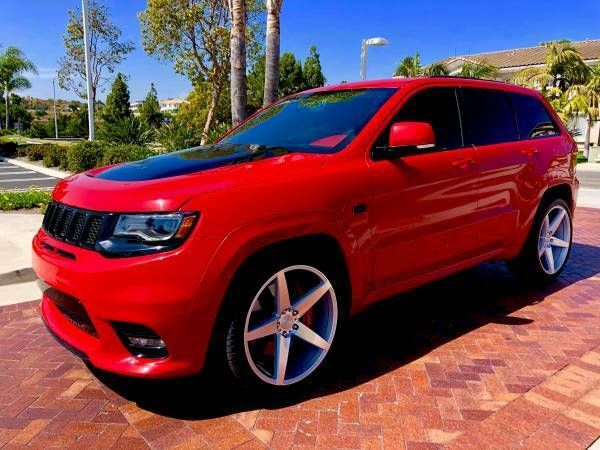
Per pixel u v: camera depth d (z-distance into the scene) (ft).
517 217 14.19
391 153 10.91
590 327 12.91
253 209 8.59
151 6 75.61
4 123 250.98
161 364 8.29
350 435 8.46
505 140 14.06
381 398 9.62
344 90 13.20
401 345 12.00
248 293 8.70
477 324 13.20
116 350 8.43
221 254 8.21
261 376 9.13
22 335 12.92
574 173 16.57
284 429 8.64
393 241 10.85
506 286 16.30
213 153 11.32
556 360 11.08
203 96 134.51
